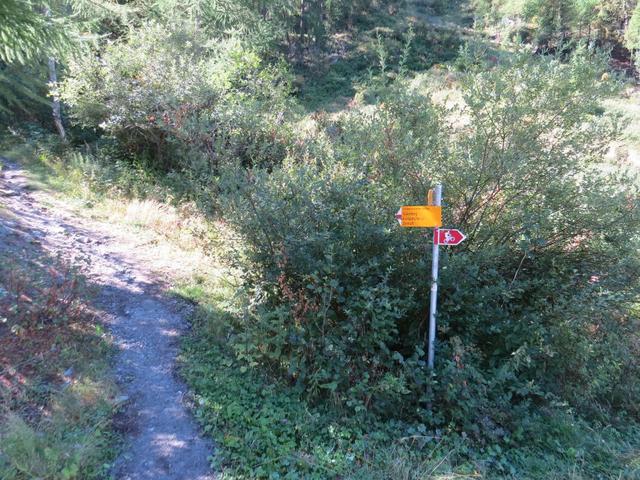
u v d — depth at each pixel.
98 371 4.04
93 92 10.81
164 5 13.84
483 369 4.75
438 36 31.06
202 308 5.48
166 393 4.02
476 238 5.32
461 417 4.02
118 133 11.25
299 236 4.58
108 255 6.61
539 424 4.12
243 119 9.73
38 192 8.88
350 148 5.80
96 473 3.04
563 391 4.75
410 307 4.69
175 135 9.76
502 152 4.90
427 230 4.80
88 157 10.56
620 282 5.03
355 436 3.87
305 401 4.14
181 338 4.90
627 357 4.95
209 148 9.13
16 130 13.23
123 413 3.69
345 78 27.34
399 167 5.40
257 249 4.81
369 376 4.27
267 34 17.73
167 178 10.28
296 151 8.33
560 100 4.87
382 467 3.54
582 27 26.94
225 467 3.31
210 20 16.09
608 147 5.38
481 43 5.46
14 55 6.65
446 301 4.64
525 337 4.63
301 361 4.30
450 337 4.79
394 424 4.06
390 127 5.50
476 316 4.70
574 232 5.27
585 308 4.70
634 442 4.38
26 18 5.68
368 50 30.08
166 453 3.37
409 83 6.14
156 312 5.30
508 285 5.04
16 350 3.96
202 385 4.14
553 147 5.05
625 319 5.19
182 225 8.03
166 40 12.15
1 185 8.80
